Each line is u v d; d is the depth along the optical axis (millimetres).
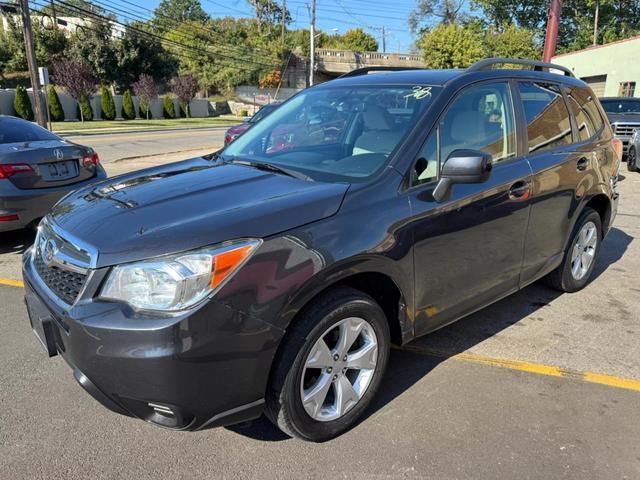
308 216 2473
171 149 19516
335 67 64625
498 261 3467
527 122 3721
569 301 4516
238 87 62938
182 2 82938
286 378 2432
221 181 2932
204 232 2266
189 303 2156
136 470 2508
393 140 2998
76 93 38125
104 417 2906
